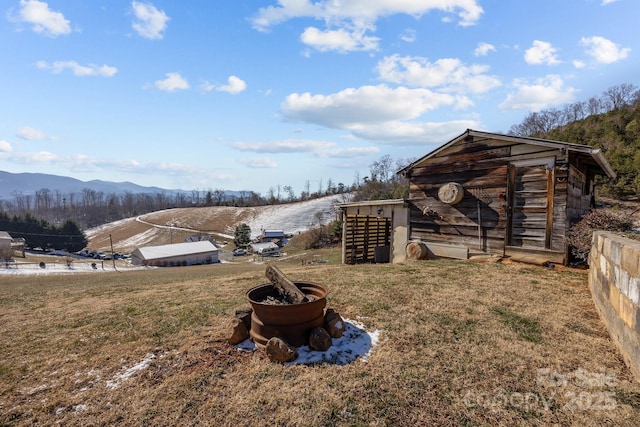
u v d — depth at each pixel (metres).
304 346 3.45
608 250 3.71
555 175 7.05
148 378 2.93
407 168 9.86
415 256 9.28
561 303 4.64
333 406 2.47
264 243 58.06
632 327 2.82
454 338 3.58
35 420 2.40
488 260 7.88
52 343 3.79
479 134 8.20
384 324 3.98
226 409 2.46
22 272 30.88
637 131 24.11
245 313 3.79
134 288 7.29
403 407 2.46
